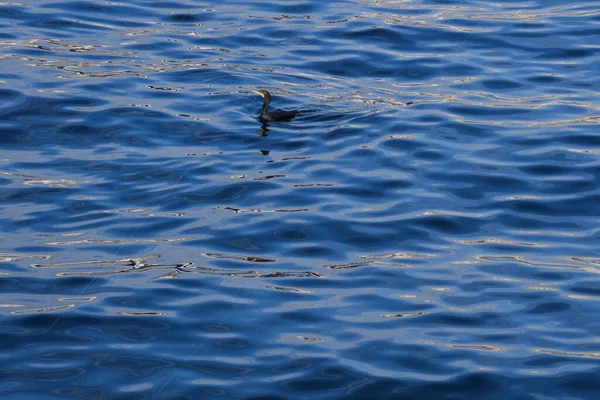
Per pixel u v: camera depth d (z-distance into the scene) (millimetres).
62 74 38406
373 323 22812
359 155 32438
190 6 47156
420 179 30781
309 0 48094
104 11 45875
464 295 24141
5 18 44250
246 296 23969
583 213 28719
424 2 48125
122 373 20672
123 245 26516
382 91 38219
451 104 36812
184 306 23500
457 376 20625
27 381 20359
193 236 27094
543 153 32531
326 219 28109
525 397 19984
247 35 43531
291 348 21703
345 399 19812
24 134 33281
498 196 29703
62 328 22453
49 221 27734
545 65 40656
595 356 21406
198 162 31641
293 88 38219
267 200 29281
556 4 47719
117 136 33500
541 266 25562
